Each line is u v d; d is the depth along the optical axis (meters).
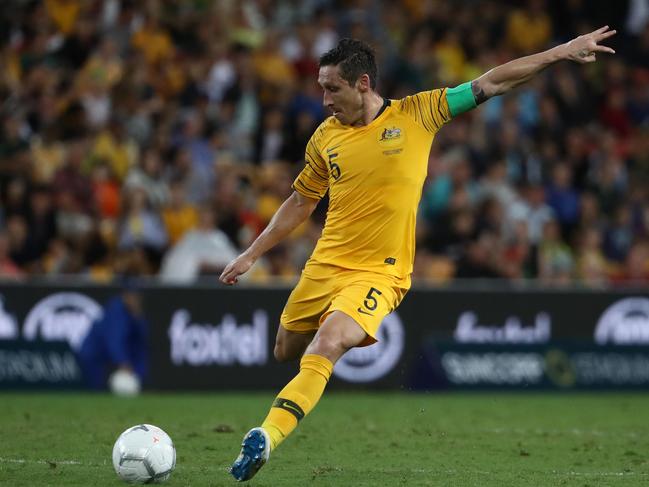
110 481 23.03
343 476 24.61
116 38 64.25
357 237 23.94
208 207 54.00
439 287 50.59
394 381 49.81
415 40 72.12
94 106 60.06
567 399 48.06
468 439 32.59
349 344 22.88
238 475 21.02
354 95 23.70
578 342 51.78
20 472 24.27
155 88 62.34
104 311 47.19
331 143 24.19
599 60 78.00
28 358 46.56
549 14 80.19
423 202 60.91
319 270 24.27
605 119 74.00
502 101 69.06
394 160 23.73
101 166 56.41
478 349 50.81
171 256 52.41
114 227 54.41
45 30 62.84
